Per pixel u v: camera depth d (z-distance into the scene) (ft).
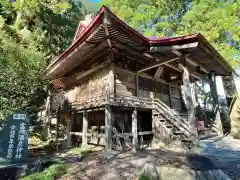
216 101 35.91
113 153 21.35
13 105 23.16
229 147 22.08
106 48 25.64
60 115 40.52
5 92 23.27
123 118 29.73
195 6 53.01
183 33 53.72
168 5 62.95
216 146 22.59
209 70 35.76
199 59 27.43
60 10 66.90
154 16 61.72
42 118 28.91
